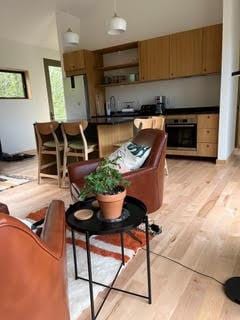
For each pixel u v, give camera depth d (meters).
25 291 0.69
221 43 4.09
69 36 4.05
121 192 1.28
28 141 6.22
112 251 1.91
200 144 4.46
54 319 0.84
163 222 2.33
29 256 0.67
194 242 2.00
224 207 2.59
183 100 5.01
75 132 3.21
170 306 1.40
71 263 1.79
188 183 3.37
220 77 4.33
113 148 3.60
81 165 2.18
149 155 2.18
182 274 1.64
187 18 4.61
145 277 1.63
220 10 4.30
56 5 5.00
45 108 6.55
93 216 1.35
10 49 5.57
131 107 5.62
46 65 6.45
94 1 5.33
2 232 0.58
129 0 5.07
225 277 1.60
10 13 4.73
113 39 5.43
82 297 1.48
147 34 5.07
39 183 3.69
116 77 5.40
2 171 4.48
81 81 5.34
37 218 2.53
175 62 4.57
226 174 3.67
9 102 5.70
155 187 2.12
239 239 2.01
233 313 1.33
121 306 1.41
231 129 4.51
